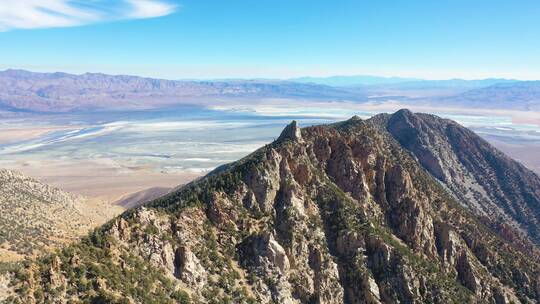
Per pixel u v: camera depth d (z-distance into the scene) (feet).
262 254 302.86
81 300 208.64
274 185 346.95
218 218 312.50
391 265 332.39
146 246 261.24
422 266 347.15
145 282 238.68
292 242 318.45
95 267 224.53
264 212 334.03
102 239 246.68
